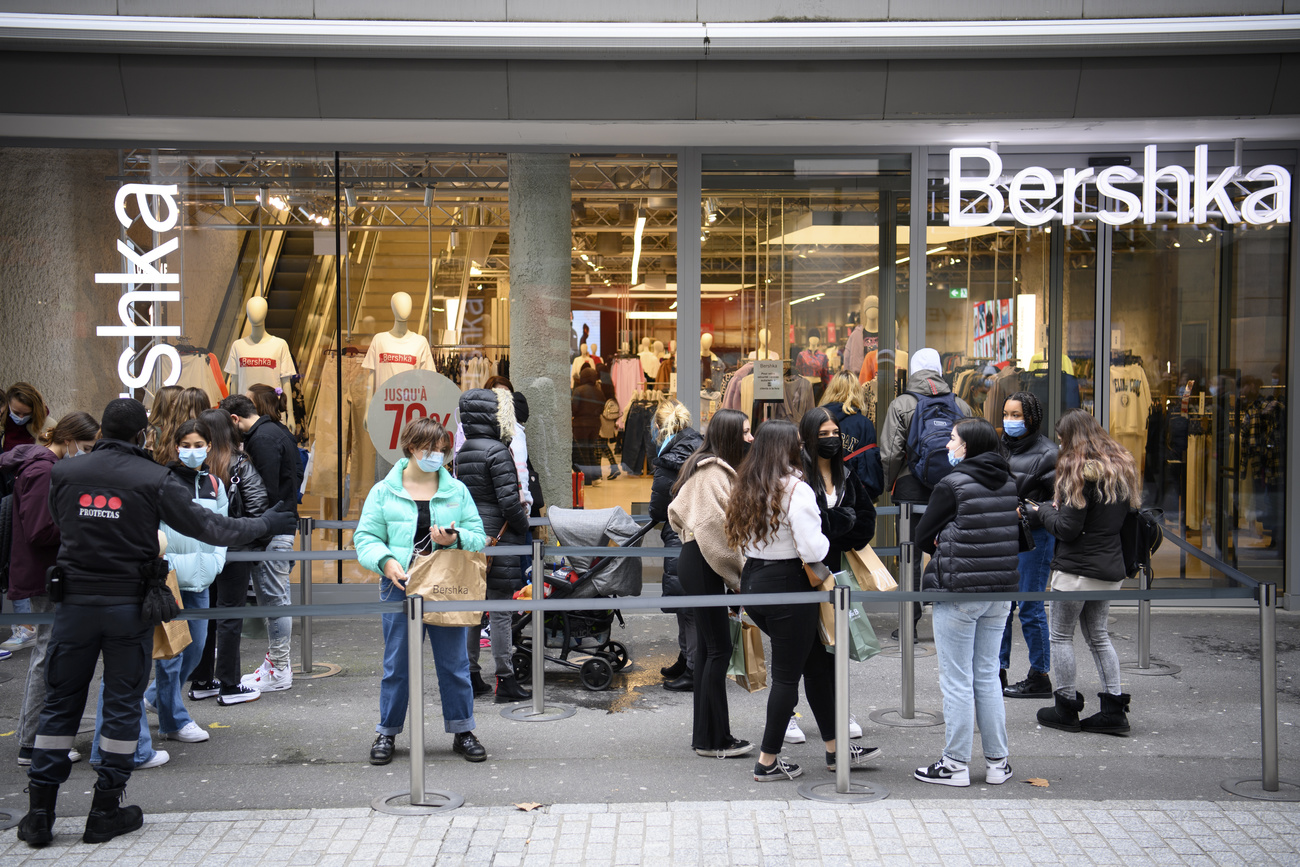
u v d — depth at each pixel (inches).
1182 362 345.7
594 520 254.4
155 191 336.8
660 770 196.7
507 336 344.2
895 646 293.4
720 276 341.4
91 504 162.2
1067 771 196.2
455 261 342.6
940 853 157.5
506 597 247.1
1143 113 307.7
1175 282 344.8
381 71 300.0
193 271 340.2
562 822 169.9
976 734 219.5
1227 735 217.9
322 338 343.9
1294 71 298.5
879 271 342.0
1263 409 343.0
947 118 309.3
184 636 189.0
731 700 244.5
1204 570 347.9
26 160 332.5
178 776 195.5
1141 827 167.3
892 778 191.6
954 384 343.6
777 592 182.4
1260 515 343.6
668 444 246.4
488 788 187.8
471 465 245.0
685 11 295.1
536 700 232.1
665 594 249.9
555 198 339.9
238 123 315.0
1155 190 334.3
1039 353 346.0
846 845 160.2
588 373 343.0
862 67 300.2
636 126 315.9
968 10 295.7
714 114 308.3
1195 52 295.3
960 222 335.6
